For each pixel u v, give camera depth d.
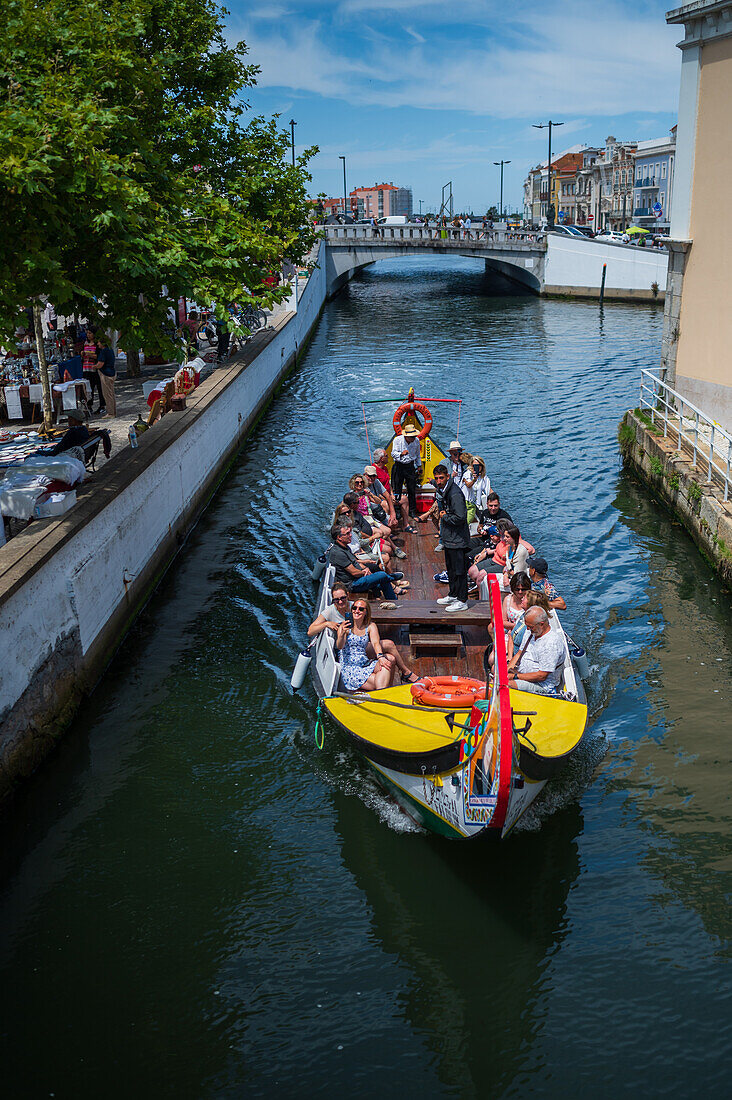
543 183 126.25
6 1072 6.20
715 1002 6.68
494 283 75.31
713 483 15.17
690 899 7.69
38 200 9.56
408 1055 6.31
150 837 8.56
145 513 13.73
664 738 9.93
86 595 11.00
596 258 58.47
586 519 16.64
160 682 11.32
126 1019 6.62
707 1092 5.99
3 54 10.30
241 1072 6.18
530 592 9.27
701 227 17.59
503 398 27.81
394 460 14.60
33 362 18.95
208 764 9.66
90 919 7.57
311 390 29.86
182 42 20.28
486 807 7.29
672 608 12.97
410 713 9.00
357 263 63.09
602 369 32.62
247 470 20.62
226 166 23.08
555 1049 6.34
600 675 11.19
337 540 11.66
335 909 7.66
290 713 10.63
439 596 11.45
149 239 11.45
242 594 13.88
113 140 12.72
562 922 7.49
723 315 17.03
